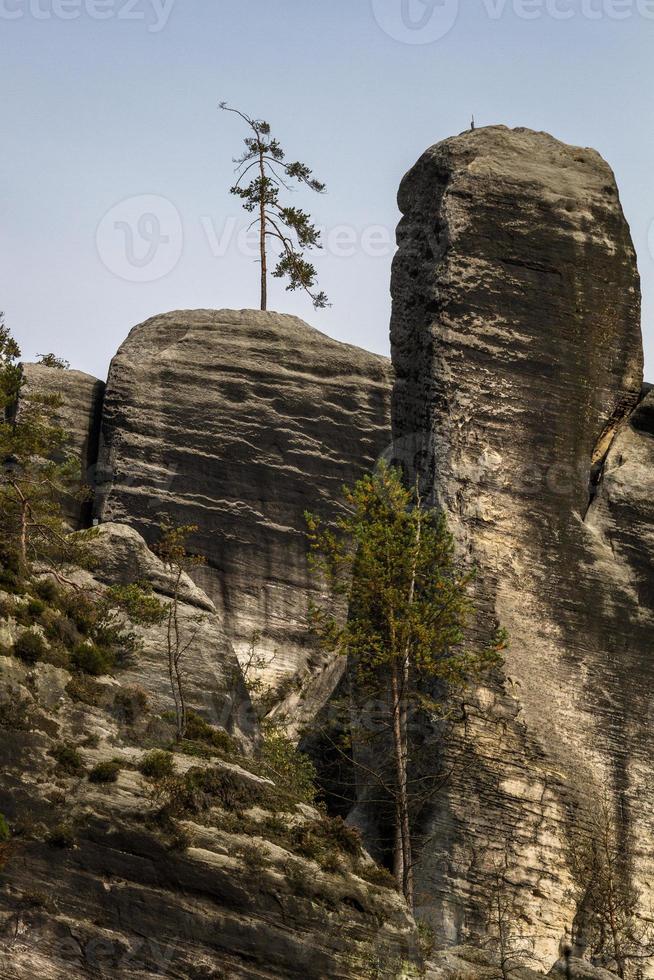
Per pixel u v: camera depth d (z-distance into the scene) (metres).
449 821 56.94
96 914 45.91
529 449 63.69
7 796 46.88
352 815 57.34
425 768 57.62
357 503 59.53
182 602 58.44
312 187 79.44
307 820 50.25
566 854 57.56
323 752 60.41
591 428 64.88
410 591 57.72
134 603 55.53
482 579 60.91
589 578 62.06
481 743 58.25
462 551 61.16
